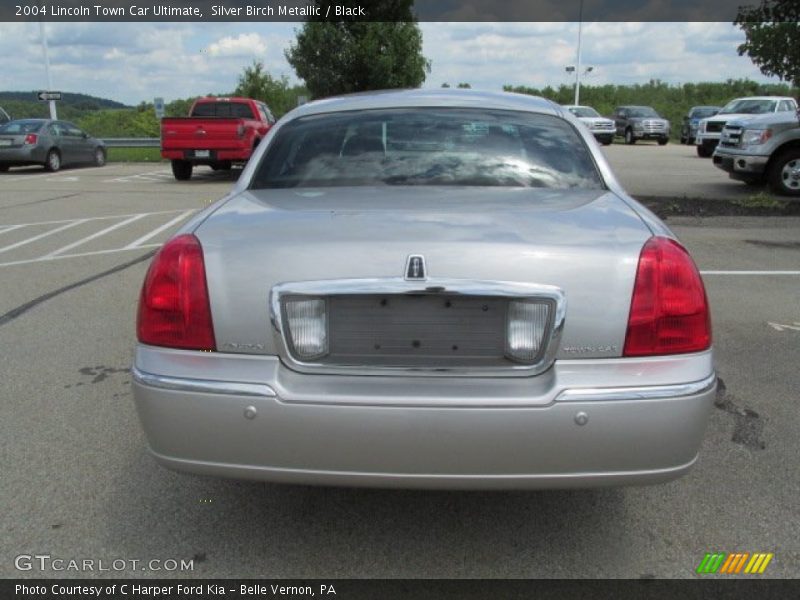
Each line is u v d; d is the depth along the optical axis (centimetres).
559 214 262
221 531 287
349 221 250
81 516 295
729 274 718
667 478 237
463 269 230
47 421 384
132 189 1589
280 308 234
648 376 231
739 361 476
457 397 228
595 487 236
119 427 377
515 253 231
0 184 1714
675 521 294
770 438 366
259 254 238
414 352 236
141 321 249
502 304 233
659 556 271
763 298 628
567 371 231
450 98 368
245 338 237
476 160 324
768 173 1301
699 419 235
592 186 314
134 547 276
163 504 305
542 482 234
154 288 246
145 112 4234
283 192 305
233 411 233
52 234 979
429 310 234
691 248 849
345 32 2427
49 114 2752
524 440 228
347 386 233
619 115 3822
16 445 356
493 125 346
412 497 311
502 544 279
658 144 3709
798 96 1202
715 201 1177
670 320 235
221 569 264
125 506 303
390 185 310
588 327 231
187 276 241
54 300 629
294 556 272
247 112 1869
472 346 235
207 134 1709
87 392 425
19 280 704
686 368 234
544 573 262
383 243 234
